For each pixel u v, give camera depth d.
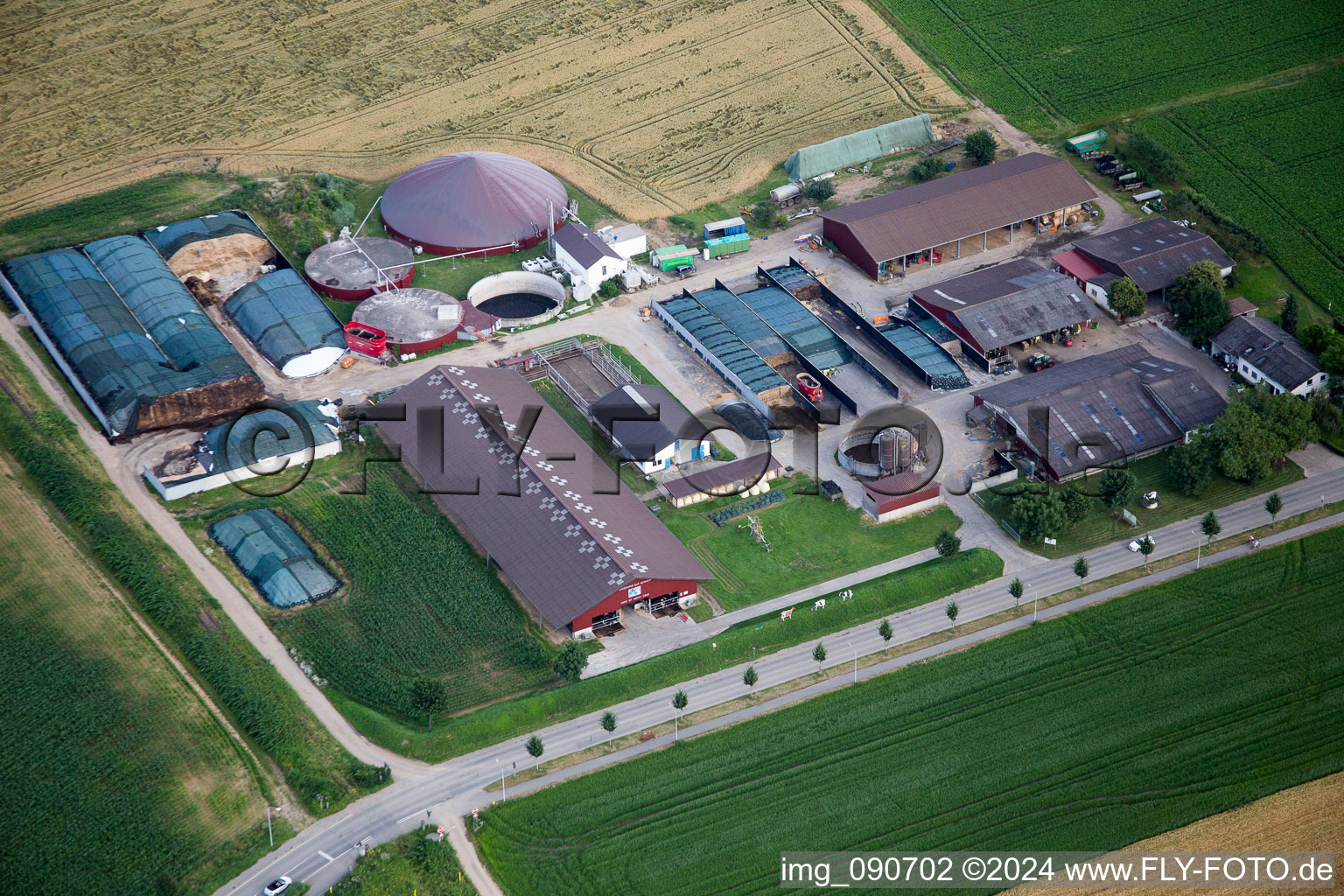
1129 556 164.62
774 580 162.00
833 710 145.38
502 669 149.25
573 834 132.25
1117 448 176.00
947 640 153.75
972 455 178.38
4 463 174.00
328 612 155.62
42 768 135.50
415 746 140.25
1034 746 141.00
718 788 137.00
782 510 171.62
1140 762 139.12
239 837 130.38
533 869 128.88
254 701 142.75
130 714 141.50
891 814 134.38
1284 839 131.00
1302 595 158.00
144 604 154.25
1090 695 146.62
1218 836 131.75
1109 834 132.25
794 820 133.75
